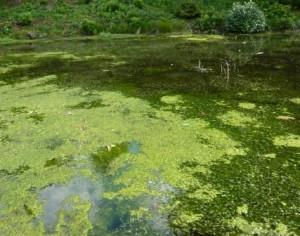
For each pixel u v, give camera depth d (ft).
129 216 13.60
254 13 58.49
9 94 28.35
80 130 20.67
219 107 23.53
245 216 13.21
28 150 18.70
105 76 32.76
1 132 20.93
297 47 43.62
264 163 16.53
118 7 68.03
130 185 15.47
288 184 14.94
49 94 27.73
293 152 17.37
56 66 37.91
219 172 16.01
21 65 39.34
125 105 24.45
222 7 67.87
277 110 22.70
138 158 17.46
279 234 12.27
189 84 29.09
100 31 62.90
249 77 30.63
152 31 61.87
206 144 18.44
